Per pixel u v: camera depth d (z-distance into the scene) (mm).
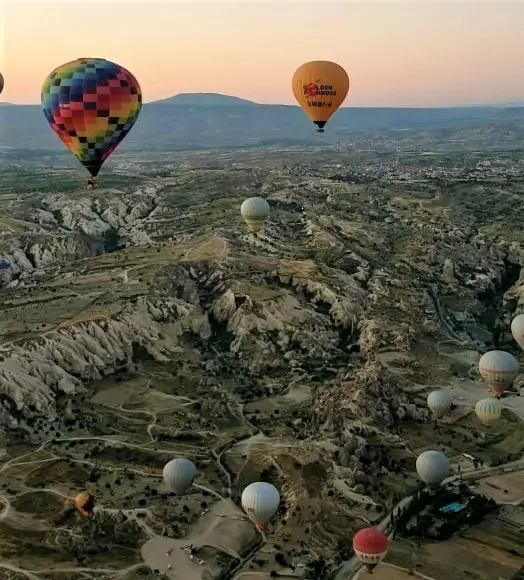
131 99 92125
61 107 90438
